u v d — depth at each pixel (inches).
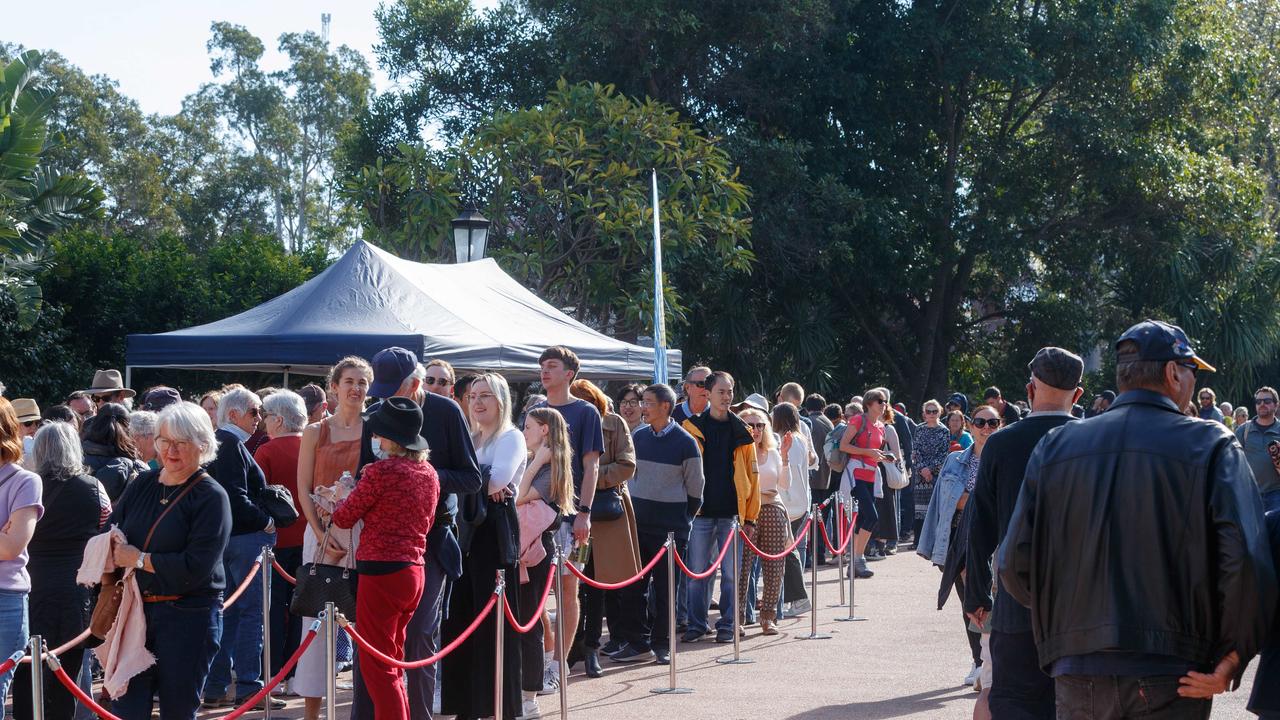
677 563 374.0
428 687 253.1
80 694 191.5
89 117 1958.7
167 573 218.8
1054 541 157.0
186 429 223.8
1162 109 1221.7
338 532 256.2
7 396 836.6
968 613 220.7
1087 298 1344.7
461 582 278.4
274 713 308.7
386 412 235.5
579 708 308.5
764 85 1142.3
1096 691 151.8
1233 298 1270.9
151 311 970.1
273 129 2217.0
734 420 404.5
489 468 274.5
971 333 1403.8
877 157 1195.3
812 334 1176.8
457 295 463.2
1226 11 1363.2
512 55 1138.7
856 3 1144.2
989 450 215.0
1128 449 153.2
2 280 771.4
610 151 883.4
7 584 224.8
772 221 1067.9
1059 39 1163.9
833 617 463.8
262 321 420.8
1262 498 162.1
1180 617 147.9
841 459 586.6
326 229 1884.8
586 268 897.5
